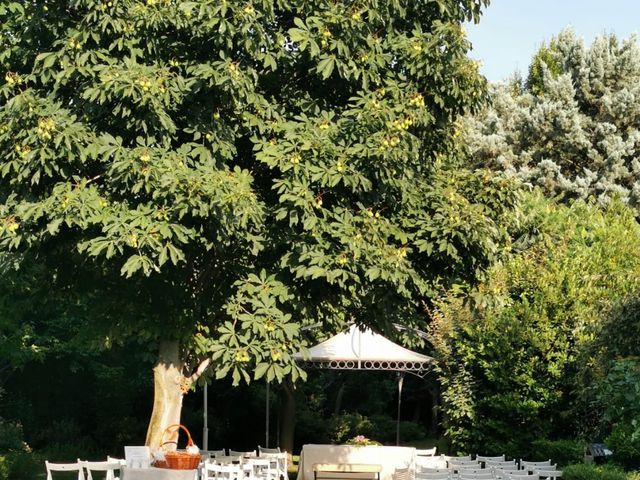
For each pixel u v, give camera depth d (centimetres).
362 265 1198
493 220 1402
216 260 1349
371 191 1259
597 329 1645
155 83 1134
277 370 1198
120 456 2398
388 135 1184
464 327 2006
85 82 1185
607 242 2223
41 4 1233
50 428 2531
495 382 1995
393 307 1444
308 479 1906
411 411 3253
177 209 1109
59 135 1110
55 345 2289
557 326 1969
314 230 1191
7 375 2561
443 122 1356
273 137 1280
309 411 2722
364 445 1953
